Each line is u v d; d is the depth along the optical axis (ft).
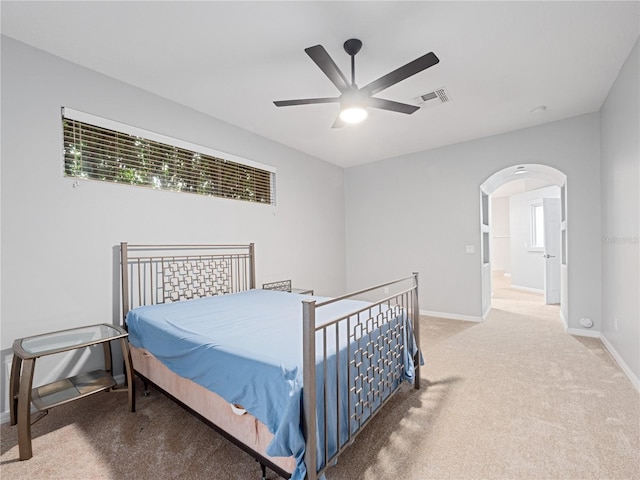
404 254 15.65
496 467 4.77
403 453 5.13
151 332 6.62
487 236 15.74
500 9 5.92
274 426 4.04
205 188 10.40
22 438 5.13
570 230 11.40
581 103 10.12
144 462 5.04
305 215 14.76
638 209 7.12
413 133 12.53
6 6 5.66
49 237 7.03
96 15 5.94
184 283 9.64
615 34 6.68
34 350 5.58
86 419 6.32
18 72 6.66
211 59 7.42
